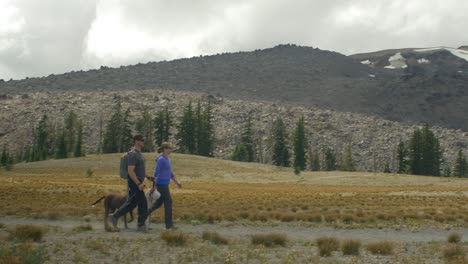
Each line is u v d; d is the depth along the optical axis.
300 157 154.00
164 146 17.02
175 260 11.48
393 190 64.19
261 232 18.70
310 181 100.38
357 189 70.44
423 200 38.97
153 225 19.80
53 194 39.06
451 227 21.97
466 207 31.94
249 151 171.88
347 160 172.50
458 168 167.25
